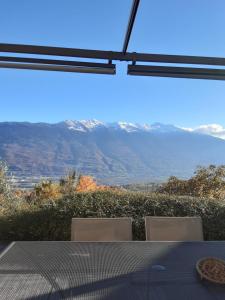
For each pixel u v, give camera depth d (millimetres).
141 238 4113
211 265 1928
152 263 2029
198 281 1786
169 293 1652
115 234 2785
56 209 4266
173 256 2150
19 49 2740
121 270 1919
